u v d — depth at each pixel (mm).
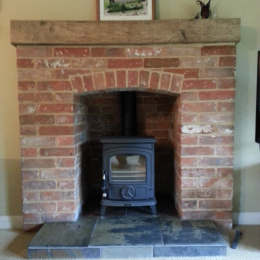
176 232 1980
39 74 2078
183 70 2084
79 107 2320
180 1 2246
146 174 2236
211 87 2094
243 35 2256
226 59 2074
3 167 2377
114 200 2244
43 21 2012
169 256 1822
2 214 2398
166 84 2096
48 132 2129
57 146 2143
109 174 2227
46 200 2182
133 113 2523
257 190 2383
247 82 2295
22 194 2180
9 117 2336
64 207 2188
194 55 2074
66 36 2025
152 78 2090
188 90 2102
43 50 2061
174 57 2076
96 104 2693
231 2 2236
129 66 2082
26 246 2014
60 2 2236
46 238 1909
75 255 1821
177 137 2285
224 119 2121
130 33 2031
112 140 2182
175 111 2381
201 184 2178
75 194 2197
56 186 2174
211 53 2070
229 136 2133
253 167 2367
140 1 2203
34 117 2115
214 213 2199
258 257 1850
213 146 2145
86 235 1947
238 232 2152
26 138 2131
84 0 2238
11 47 2270
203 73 2086
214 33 2023
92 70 2084
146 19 2207
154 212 2287
